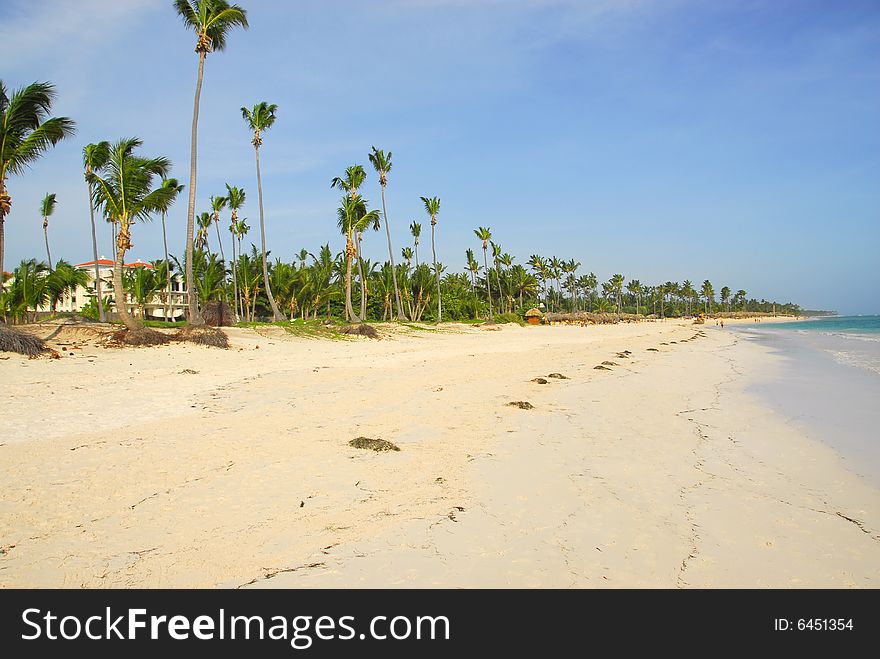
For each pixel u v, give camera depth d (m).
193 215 27.39
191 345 22.95
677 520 6.61
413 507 6.73
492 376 18.98
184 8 28.25
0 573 4.95
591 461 9.03
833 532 6.36
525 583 5.06
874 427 12.09
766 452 9.94
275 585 4.92
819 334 63.97
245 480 7.49
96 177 21.88
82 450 8.53
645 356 31.19
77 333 22.42
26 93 19.59
